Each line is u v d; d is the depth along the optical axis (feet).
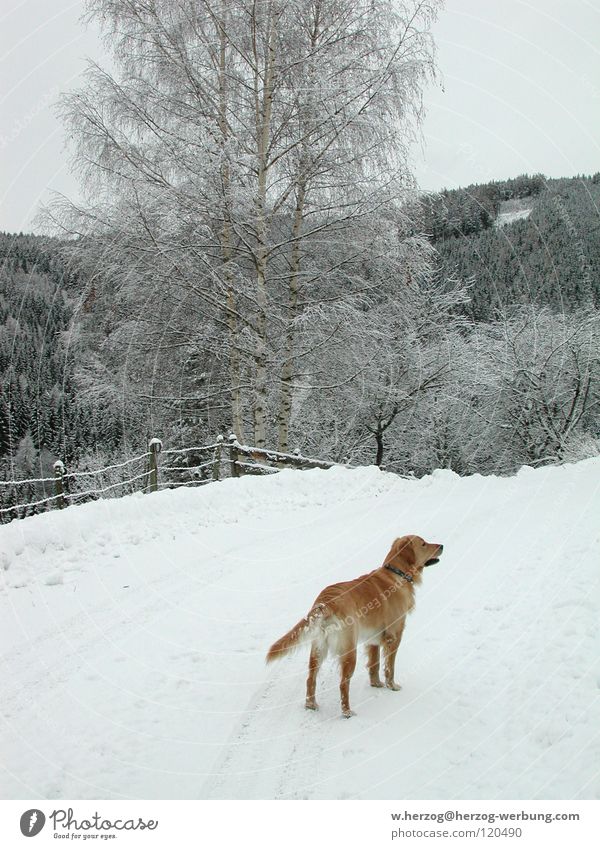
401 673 17.37
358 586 16.08
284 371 51.78
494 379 81.05
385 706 15.64
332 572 25.73
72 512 32.40
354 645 15.38
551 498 35.32
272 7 45.44
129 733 14.67
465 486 44.16
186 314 50.98
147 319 50.57
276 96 48.34
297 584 24.53
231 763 13.46
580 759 12.73
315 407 65.41
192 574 26.04
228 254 49.24
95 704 16.03
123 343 53.01
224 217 45.65
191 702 16.06
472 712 15.05
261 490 41.50
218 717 15.31
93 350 59.72
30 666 18.35
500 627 19.15
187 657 18.56
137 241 46.21
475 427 86.17
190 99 47.37
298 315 50.11
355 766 13.21
